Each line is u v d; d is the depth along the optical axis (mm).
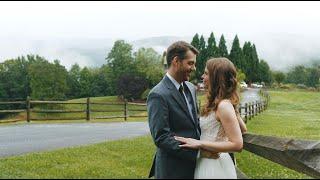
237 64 135000
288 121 27969
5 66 121188
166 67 5719
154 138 5422
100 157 12562
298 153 7887
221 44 135500
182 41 5668
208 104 5469
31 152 13961
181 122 5484
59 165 11078
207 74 5527
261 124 24875
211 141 5395
